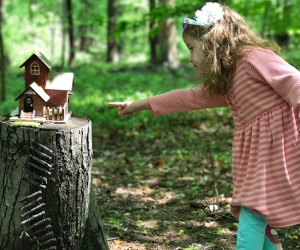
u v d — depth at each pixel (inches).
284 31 435.8
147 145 306.2
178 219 184.4
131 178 243.0
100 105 406.9
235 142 124.3
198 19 121.8
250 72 118.2
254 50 119.0
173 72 644.1
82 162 126.6
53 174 123.2
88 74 594.6
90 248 133.4
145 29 1079.6
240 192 119.6
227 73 122.2
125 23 360.5
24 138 122.0
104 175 248.1
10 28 792.3
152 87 505.4
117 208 197.2
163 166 261.4
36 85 128.5
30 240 126.4
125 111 137.1
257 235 117.4
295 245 162.7
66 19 706.8
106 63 854.5
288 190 114.7
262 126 117.6
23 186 124.4
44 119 127.7
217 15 121.4
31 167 123.3
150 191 221.9
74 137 123.5
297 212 114.1
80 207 128.9
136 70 673.6
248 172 118.6
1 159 126.4
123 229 173.3
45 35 851.4
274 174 115.6
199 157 271.7
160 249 158.6
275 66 116.0
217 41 120.0
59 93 130.0
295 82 111.2
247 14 366.3
